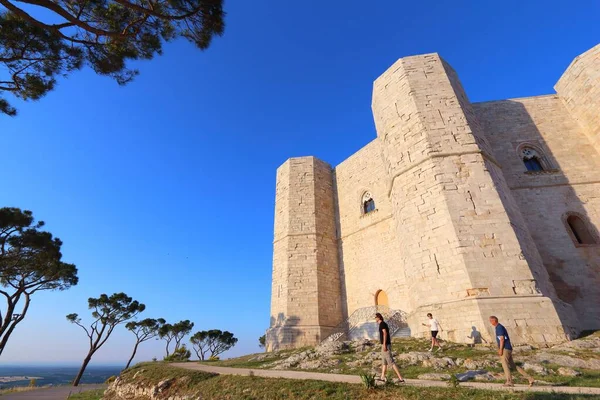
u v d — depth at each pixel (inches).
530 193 706.8
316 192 1069.8
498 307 461.7
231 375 444.8
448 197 566.3
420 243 578.2
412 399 251.6
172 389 484.4
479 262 503.8
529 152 768.3
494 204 547.2
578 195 683.4
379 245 887.1
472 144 610.9
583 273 614.2
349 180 1074.7
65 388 1244.5
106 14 360.5
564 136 753.6
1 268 807.7
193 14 359.9
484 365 349.1
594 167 701.3
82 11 356.5
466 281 495.2
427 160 618.5
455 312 485.7
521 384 278.7
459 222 540.4
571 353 379.6
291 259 951.0
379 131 794.2
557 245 645.9
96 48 380.8
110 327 1536.7
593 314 577.6
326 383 318.0
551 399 222.2
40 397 926.4
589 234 647.8
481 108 841.5
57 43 368.2
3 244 788.0
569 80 775.7
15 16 354.0
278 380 366.6
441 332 494.0
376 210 933.2
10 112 408.5
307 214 1022.4
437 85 704.4
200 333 1979.6
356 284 914.7
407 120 690.2
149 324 1812.3
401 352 447.8
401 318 721.0
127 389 596.4
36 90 393.4
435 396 249.6
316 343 805.2
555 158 735.7
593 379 287.3
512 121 804.0
